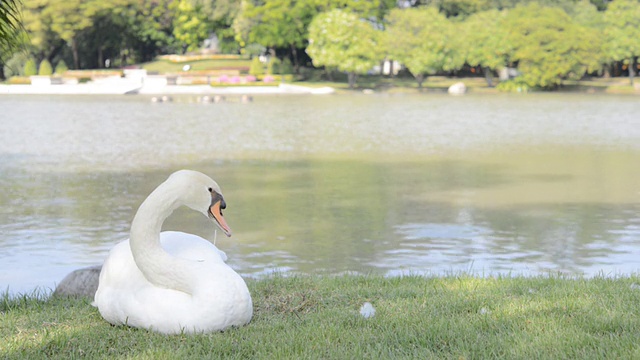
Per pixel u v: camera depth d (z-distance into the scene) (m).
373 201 16.83
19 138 31.64
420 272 10.23
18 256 11.34
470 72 97.69
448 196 17.58
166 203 5.50
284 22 81.25
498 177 20.86
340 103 58.09
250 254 11.57
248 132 34.81
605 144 29.88
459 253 11.65
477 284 7.53
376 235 13.08
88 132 34.41
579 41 73.56
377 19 83.50
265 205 16.22
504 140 31.59
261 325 5.73
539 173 21.69
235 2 87.69
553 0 87.44
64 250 11.82
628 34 76.75
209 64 95.62
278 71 87.75
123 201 16.73
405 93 73.69
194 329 5.44
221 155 26.09
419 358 4.93
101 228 13.68
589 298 6.51
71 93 71.81
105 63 100.00
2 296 7.79
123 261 5.88
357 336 5.44
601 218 14.70
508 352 5.00
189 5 87.94
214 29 93.12
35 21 78.56
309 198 17.19
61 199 16.97
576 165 23.47
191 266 5.52
